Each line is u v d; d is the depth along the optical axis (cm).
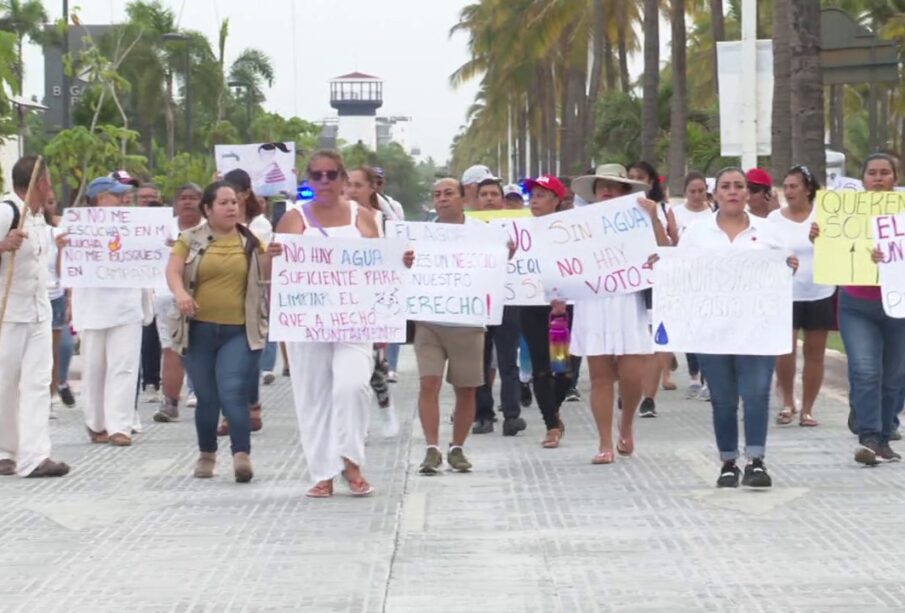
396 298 1170
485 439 1502
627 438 1362
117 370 1502
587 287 1301
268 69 9438
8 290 1271
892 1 6662
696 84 8806
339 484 1238
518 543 993
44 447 1302
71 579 910
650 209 1290
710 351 1159
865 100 9194
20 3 7756
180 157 5650
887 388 1316
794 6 2400
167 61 8881
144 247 1502
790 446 1403
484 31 8625
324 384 1177
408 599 851
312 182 1183
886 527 1022
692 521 1055
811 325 1520
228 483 1254
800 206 1507
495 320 1255
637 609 821
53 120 8375
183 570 929
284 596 861
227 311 1242
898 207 1255
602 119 6631
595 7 6044
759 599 837
